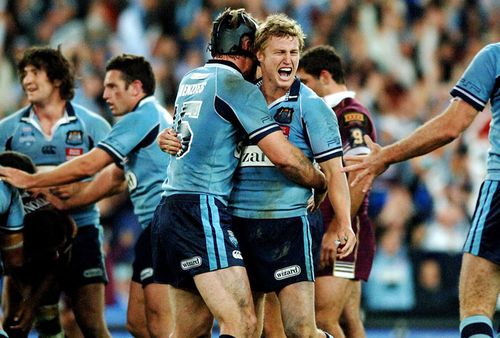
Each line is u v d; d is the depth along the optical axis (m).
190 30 52.06
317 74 26.61
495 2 58.97
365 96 51.59
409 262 39.62
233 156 21.78
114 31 51.97
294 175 21.41
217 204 21.50
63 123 27.81
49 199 27.33
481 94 20.89
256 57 22.00
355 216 26.27
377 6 55.25
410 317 39.16
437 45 55.59
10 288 26.94
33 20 51.91
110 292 40.22
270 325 24.72
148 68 27.11
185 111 21.77
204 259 21.08
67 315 30.97
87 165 25.50
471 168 46.53
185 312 21.97
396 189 44.25
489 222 20.67
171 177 21.91
